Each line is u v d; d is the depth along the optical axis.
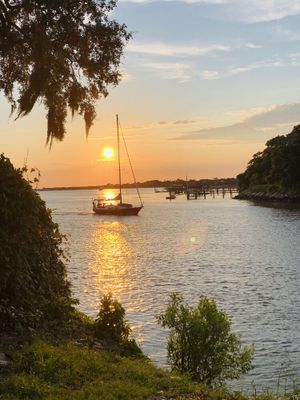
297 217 81.06
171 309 9.91
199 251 43.03
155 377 7.78
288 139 137.50
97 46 12.34
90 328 10.38
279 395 9.30
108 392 6.66
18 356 7.57
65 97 12.92
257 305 21.30
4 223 8.80
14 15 11.58
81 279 29.06
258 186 157.38
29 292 9.25
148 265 34.97
